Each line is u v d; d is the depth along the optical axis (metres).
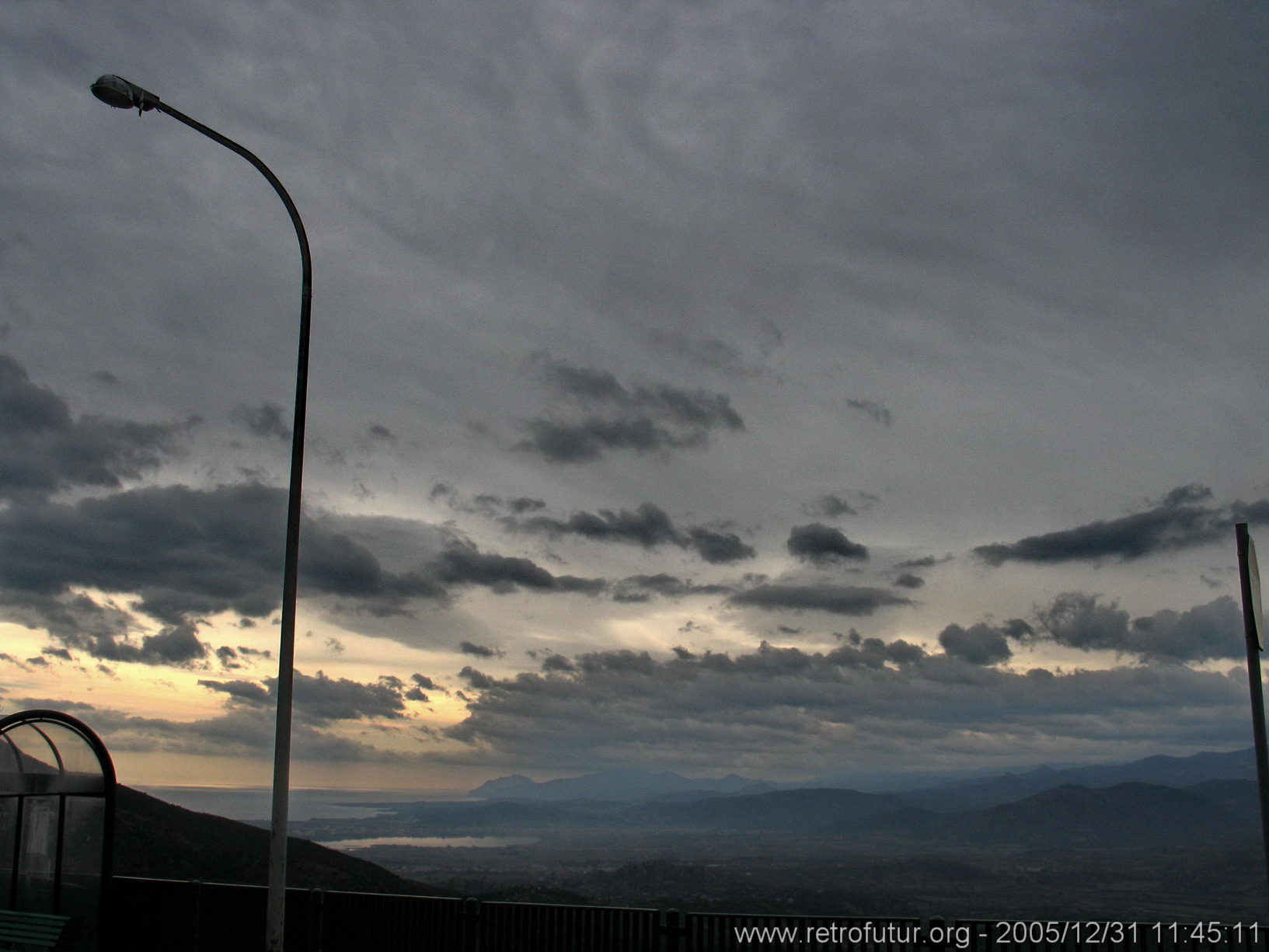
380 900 14.54
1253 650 7.66
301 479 14.47
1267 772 7.54
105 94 13.72
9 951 16.02
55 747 16.55
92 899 16.09
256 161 15.02
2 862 16.72
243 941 15.29
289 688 13.64
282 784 13.24
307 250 15.24
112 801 16.28
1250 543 7.89
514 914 13.61
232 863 45.50
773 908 56.59
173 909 15.91
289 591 14.05
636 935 12.80
